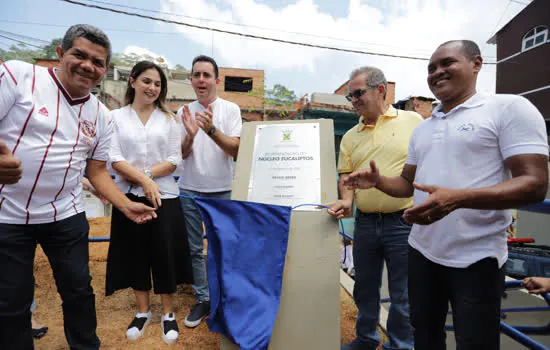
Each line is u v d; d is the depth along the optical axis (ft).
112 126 6.47
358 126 7.79
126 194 7.59
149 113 8.00
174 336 7.63
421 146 5.32
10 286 5.18
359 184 5.80
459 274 4.65
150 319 8.47
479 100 4.69
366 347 7.52
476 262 4.50
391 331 7.23
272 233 6.09
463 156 4.63
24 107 4.96
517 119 4.21
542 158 4.04
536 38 41.37
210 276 5.98
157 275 7.75
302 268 6.32
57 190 5.52
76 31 5.06
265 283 5.99
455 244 4.65
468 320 4.52
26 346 5.48
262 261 6.05
